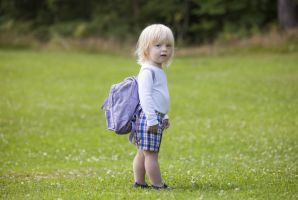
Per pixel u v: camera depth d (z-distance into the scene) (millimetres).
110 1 72438
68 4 75312
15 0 78000
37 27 76938
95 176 11648
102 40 53625
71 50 51812
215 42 54594
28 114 23188
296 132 18453
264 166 12711
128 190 9352
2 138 18266
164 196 8578
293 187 9570
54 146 17266
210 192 9055
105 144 17688
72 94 28891
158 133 9156
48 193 9539
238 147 16625
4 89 29984
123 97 9250
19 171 13008
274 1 64375
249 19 64688
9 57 44125
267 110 23453
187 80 34031
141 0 72188
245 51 46938
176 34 69750
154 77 9227
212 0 65000
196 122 21562
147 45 9344
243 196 8656
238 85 30797
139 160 9648
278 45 45875
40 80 33625
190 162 14227
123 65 41438
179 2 69125
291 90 28172
